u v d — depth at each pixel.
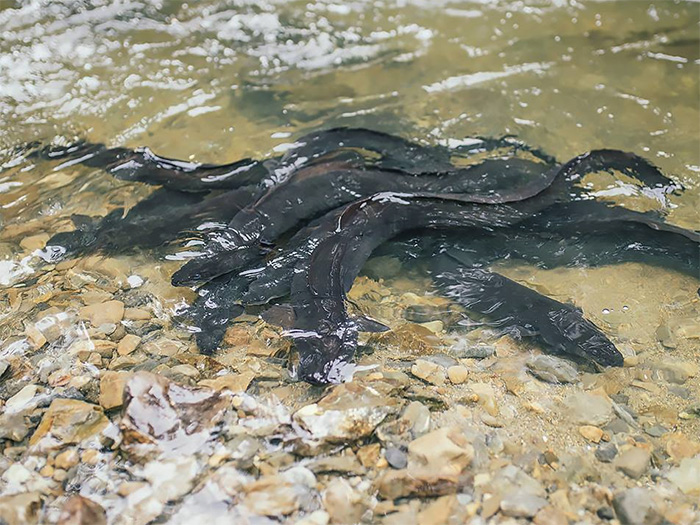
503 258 2.04
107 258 2.00
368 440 1.63
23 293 1.92
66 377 1.74
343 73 2.58
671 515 1.54
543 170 2.24
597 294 1.97
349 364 1.75
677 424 1.69
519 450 1.63
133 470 1.59
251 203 2.10
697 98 2.48
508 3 2.82
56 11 2.73
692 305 1.93
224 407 1.68
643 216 2.10
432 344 1.84
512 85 2.52
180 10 2.77
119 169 2.21
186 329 1.85
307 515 1.53
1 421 1.66
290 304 1.87
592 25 2.75
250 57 2.62
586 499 1.56
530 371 1.78
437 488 1.56
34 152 2.29
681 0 2.83
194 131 2.37
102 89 2.48
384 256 2.04
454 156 2.29
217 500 1.55
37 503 1.54
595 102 2.47
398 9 2.79
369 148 2.28
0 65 2.53
